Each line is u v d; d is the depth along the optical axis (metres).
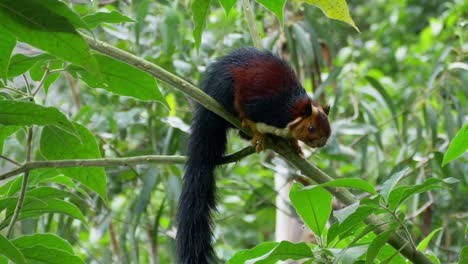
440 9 17.75
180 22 10.37
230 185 12.03
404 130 10.80
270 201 10.34
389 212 5.01
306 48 10.23
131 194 11.67
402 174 5.13
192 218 7.51
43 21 4.18
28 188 6.05
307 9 11.13
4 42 4.46
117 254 11.23
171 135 9.78
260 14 10.88
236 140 12.85
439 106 11.46
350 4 18.33
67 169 6.12
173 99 9.74
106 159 5.76
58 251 5.32
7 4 4.11
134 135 11.85
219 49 10.76
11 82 6.25
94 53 5.77
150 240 10.64
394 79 15.53
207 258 7.44
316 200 5.51
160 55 10.34
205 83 8.23
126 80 6.02
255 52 8.37
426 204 10.03
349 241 5.83
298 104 7.93
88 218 11.44
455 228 11.08
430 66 13.86
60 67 6.17
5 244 4.62
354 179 4.86
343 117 12.07
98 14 5.74
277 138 8.02
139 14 9.74
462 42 11.05
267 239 13.70
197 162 7.75
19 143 9.78
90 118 10.34
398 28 17.12
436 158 9.82
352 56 12.59
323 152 10.21
